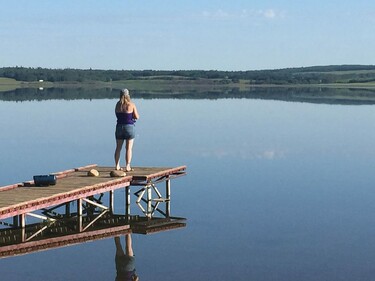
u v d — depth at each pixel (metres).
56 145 36.22
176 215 19.45
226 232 17.42
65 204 19.33
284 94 110.56
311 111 63.59
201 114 60.00
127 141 20.62
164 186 24.09
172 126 47.81
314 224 18.33
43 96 99.50
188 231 17.55
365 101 82.62
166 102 80.94
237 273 14.02
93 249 15.71
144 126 47.75
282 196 22.25
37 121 52.12
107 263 14.59
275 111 63.91
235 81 196.50
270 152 33.34
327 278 13.72
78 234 16.97
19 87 161.25
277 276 13.85
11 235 16.62
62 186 18.09
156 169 21.47
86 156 31.69
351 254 15.45
